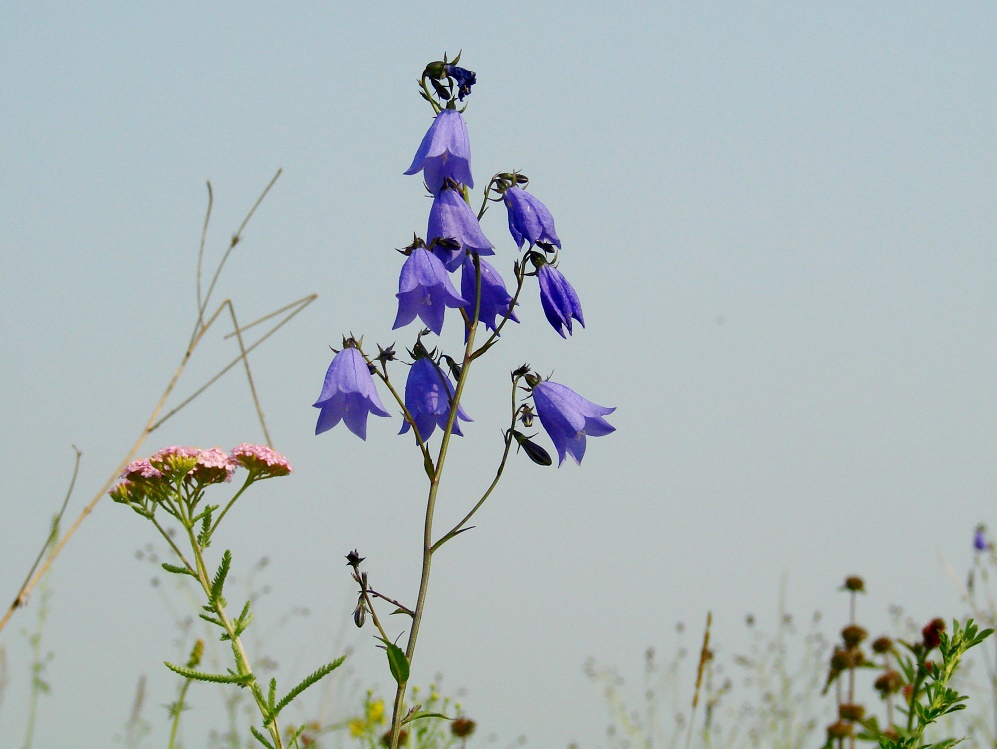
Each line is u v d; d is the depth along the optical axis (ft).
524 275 2.59
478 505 2.54
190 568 2.62
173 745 2.97
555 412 2.59
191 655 3.01
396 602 2.51
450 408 2.54
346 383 2.57
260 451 2.66
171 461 2.61
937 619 2.85
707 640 3.09
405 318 2.59
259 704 2.56
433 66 2.60
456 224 2.57
